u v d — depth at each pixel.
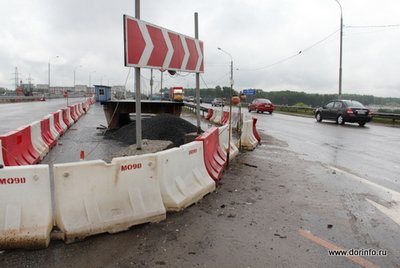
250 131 10.91
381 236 4.08
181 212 4.75
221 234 4.05
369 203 5.33
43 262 3.31
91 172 3.99
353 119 21.42
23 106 37.00
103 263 3.32
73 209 3.87
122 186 4.21
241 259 3.45
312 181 6.68
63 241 3.75
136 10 6.73
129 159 4.25
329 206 5.15
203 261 3.40
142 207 4.27
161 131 12.06
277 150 10.58
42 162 8.22
